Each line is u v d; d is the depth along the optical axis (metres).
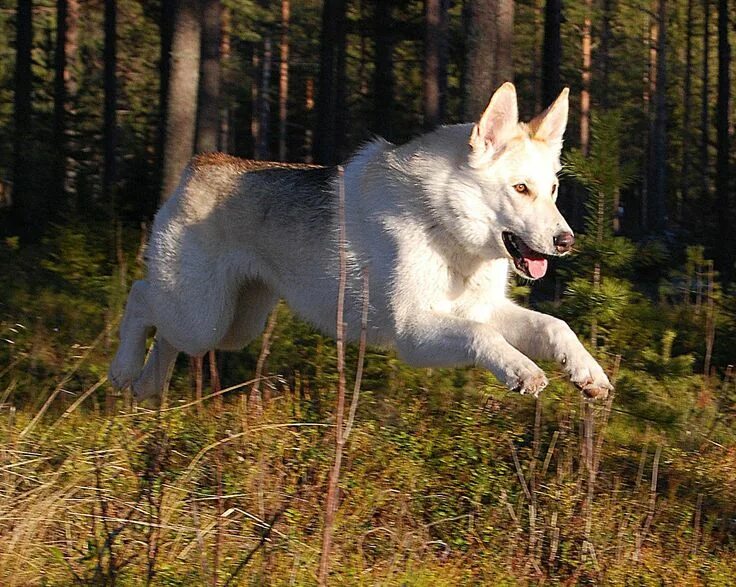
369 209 8.08
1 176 38.00
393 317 7.93
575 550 7.03
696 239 34.41
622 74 53.69
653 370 10.31
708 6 54.12
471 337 7.27
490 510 7.47
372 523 7.21
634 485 8.47
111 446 7.44
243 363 10.91
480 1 13.12
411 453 8.20
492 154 7.61
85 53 43.12
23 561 5.73
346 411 8.83
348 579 6.17
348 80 46.22
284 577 5.99
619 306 10.23
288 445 7.79
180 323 9.26
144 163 29.44
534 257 7.66
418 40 34.50
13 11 41.34
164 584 5.73
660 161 50.31
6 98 39.75
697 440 9.97
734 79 61.50
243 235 9.00
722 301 14.61
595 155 10.30
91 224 18.52
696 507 8.12
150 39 42.84
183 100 15.27
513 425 8.86
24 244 27.39
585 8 39.41
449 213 7.70
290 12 46.12
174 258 9.20
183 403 9.11
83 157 32.78
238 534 6.48
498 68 13.38
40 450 7.21
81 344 11.45
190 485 7.09
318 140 33.50
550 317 7.53
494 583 6.55
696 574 6.95
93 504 6.39
